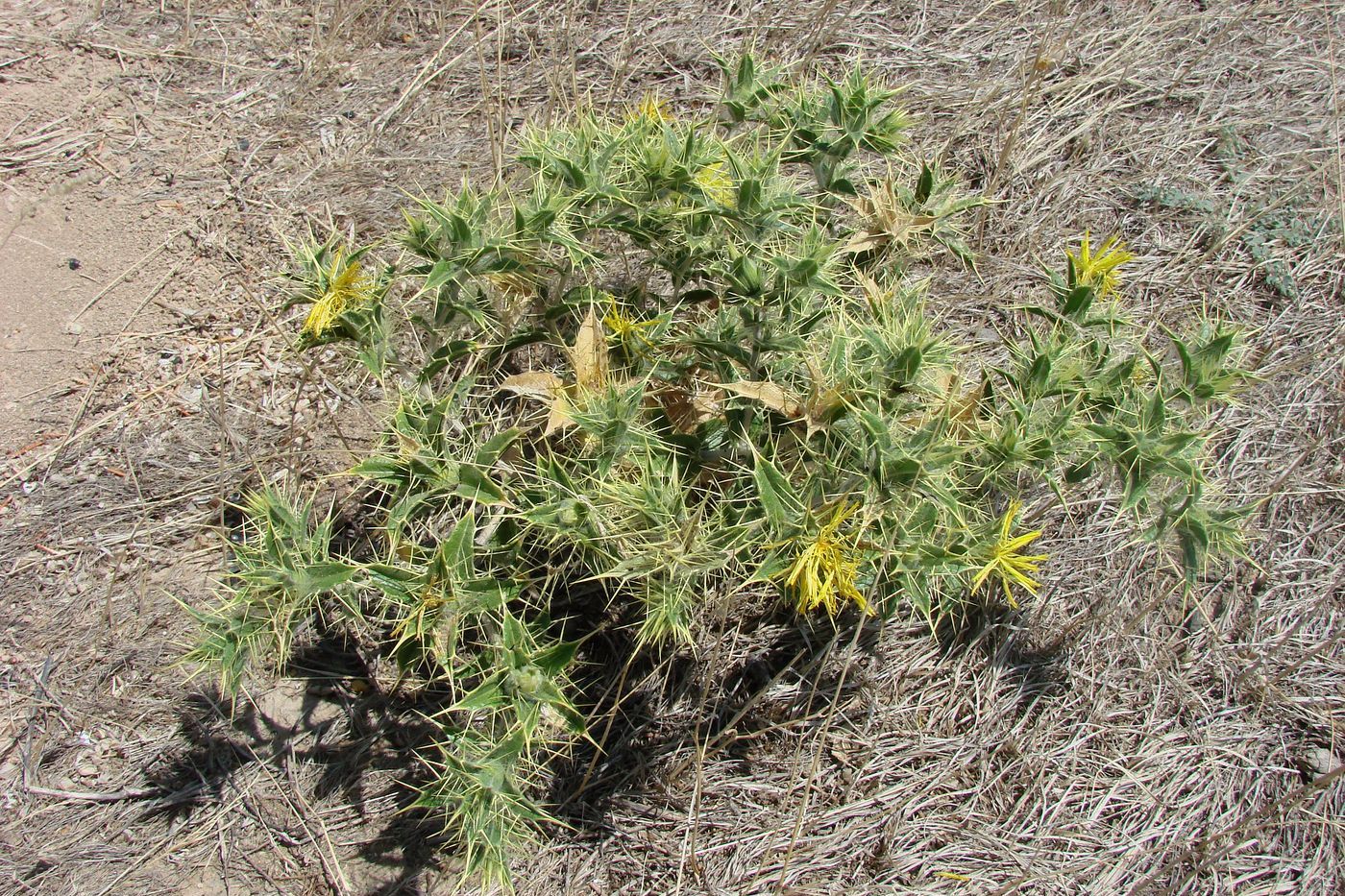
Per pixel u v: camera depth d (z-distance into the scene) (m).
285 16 0.95
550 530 0.53
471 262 0.54
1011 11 0.98
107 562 0.69
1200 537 0.53
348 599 0.54
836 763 0.64
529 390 0.55
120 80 0.89
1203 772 0.64
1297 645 0.68
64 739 0.63
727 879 0.61
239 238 0.81
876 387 0.49
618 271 0.73
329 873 0.60
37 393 0.74
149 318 0.77
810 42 0.93
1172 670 0.67
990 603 0.68
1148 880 0.61
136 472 0.72
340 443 0.73
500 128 0.86
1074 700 0.66
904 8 0.98
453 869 0.61
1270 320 0.80
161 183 0.83
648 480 0.51
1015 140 0.87
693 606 0.62
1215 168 0.88
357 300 0.54
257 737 0.64
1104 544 0.70
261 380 0.76
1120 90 0.92
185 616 0.67
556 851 0.62
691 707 0.65
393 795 0.63
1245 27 0.97
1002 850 0.62
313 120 0.88
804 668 0.66
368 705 0.65
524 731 0.50
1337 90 0.92
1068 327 0.58
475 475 0.52
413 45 0.94
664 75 0.93
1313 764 0.64
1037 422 0.53
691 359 0.59
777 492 0.49
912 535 0.50
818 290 0.54
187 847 0.61
